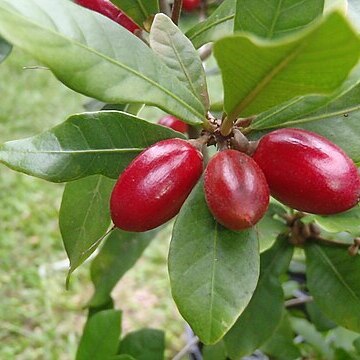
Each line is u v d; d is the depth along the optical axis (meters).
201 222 0.12
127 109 0.16
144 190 0.11
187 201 0.12
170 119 0.17
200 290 0.11
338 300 0.17
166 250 0.49
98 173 0.12
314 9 0.10
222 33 0.14
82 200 0.15
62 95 0.69
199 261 0.11
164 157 0.11
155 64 0.11
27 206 0.52
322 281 0.17
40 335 0.42
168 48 0.12
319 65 0.09
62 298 0.45
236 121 0.12
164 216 0.11
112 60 0.11
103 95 0.10
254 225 0.11
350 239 0.17
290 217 0.17
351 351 0.22
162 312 0.45
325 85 0.09
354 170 0.11
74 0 0.14
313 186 0.10
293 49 0.08
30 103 0.67
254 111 0.11
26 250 0.48
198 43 0.15
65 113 0.66
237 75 0.10
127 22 0.14
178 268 0.11
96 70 0.10
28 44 0.09
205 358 0.20
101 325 0.19
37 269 0.46
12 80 0.71
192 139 0.13
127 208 0.11
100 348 0.19
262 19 0.11
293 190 0.11
